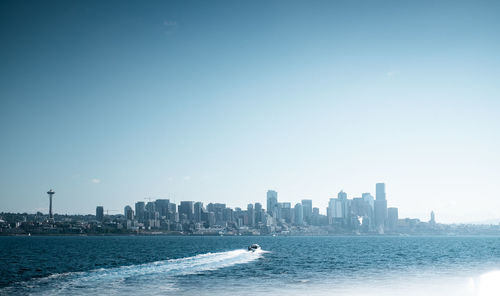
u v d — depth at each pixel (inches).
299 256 4990.2
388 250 7042.3
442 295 1978.3
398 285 2278.5
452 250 7155.5
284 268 3243.1
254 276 2647.6
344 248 7864.2
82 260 4352.9
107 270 3048.7
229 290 2048.5
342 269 3228.3
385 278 2600.9
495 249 7623.0
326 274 2819.9
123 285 2208.4
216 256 4694.9
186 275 2682.1
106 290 2037.4
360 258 4719.5
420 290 2111.2
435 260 4448.8
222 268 3196.4
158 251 6427.2
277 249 7209.6
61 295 1898.4
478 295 1985.7
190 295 1897.1
